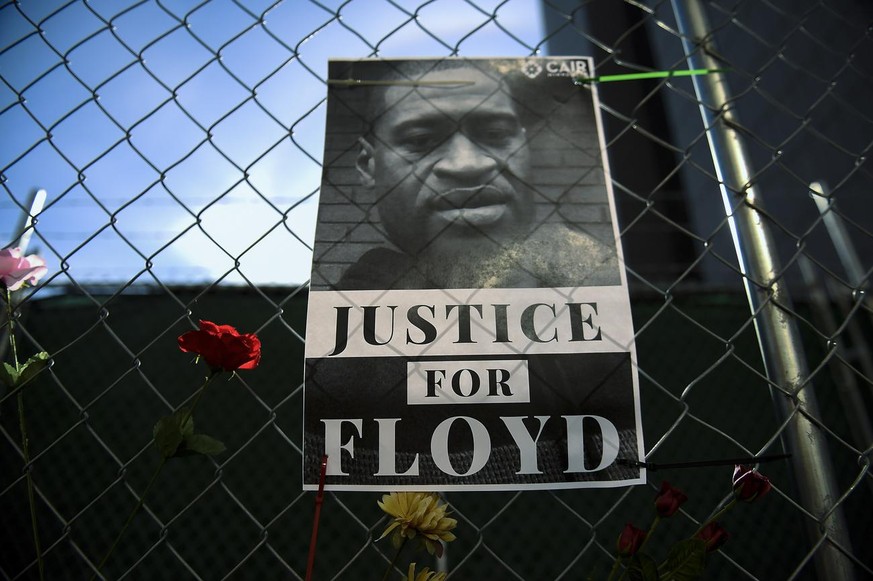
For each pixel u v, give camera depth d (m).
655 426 3.15
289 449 3.07
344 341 1.12
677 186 7.36
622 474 1.06
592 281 1.16
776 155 1.27
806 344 3.20
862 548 2.84
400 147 1.24
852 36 4.18
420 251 1.18
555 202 1.21
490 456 1.07
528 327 1.13
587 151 1.25
